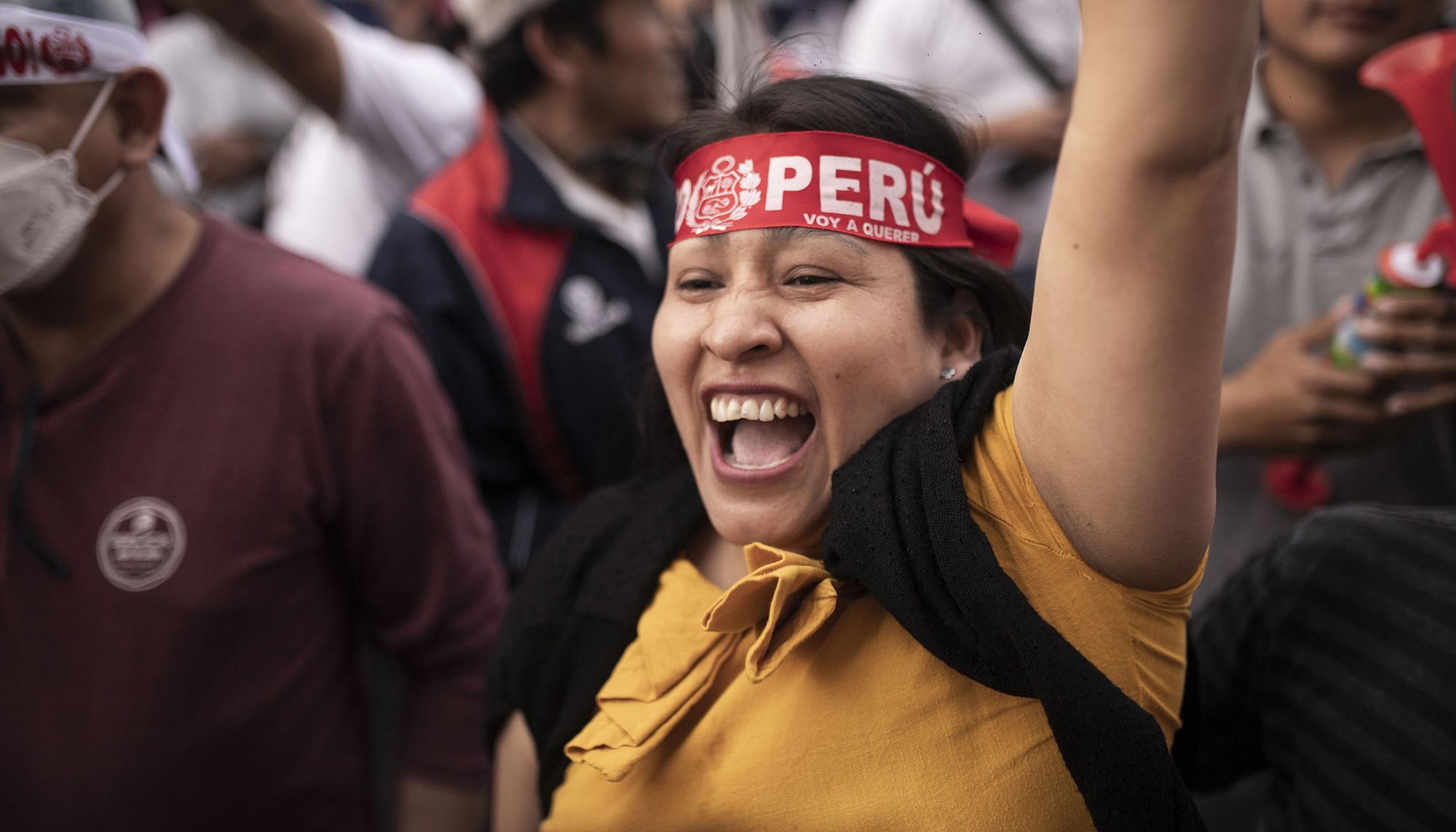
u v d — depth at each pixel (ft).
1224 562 6.16
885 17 8.61
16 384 4.83
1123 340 2.51
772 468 3.29
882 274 3.20
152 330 4.83
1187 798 2.77
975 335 3.49
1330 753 3.42
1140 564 2.77
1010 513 2.92
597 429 6.89
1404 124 5.89
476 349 6.86
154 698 4.67
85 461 4.77
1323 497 5.90
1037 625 2.72
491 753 4.17
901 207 3.25
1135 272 2.47
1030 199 8.00
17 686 4.73
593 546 3.96
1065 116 7.91
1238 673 3.85
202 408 4.82
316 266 5.25
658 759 3.30
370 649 6.68
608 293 7.00
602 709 3.49
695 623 3.44
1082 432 2.62
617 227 7.25
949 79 8.32
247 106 10.51
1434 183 5.78
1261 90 6.23
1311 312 6.04
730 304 3.19
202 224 5.14
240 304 4.95
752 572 3.19
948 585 2.83
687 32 7.92
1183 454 2.58
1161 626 2.95
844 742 3.05
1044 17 8.22
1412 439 5.80
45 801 4.70
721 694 3.29
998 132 7.97
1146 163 2.40
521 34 7.14
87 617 4.70
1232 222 2.45
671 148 3.60
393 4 12.07
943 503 2.85
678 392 3.43
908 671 3.05
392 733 6.64
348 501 5.04
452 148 8.09
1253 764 4.00
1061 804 2.95
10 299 4.75
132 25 4.68
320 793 5.06
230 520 4.76
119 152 4.66
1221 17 2.30
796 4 11.23
